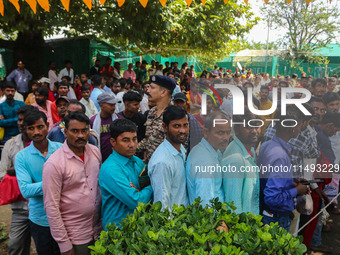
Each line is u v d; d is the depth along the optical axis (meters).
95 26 10.43
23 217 2.99
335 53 16.11
